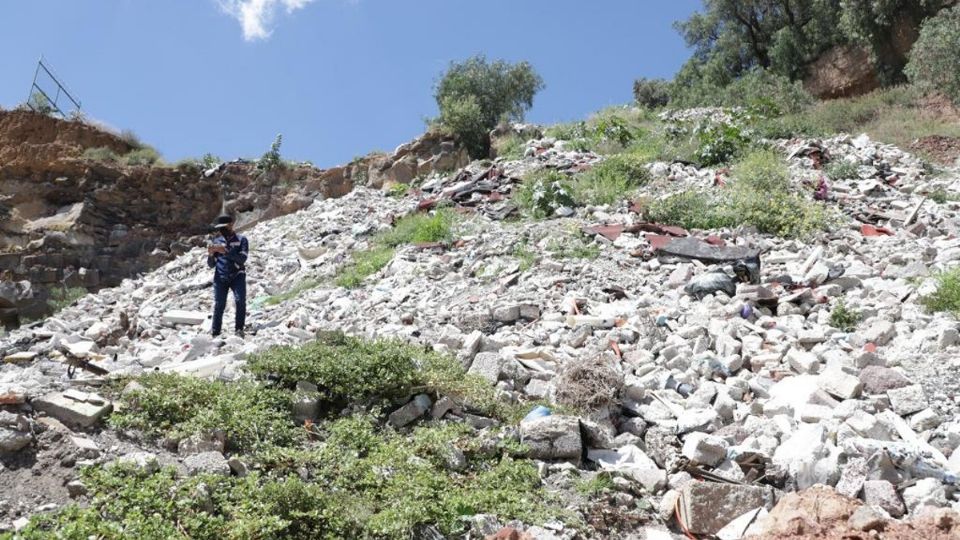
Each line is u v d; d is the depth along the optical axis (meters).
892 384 7.02
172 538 4.27
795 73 32.38
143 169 25.19
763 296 9.66
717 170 16.69
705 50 37.44
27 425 5.29
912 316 8.74
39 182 24.59
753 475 5.80
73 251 23.41
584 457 6.18
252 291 14.14
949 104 22.72
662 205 13.97
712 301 9.52
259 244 17.89
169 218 25.02
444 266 12.55
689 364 7.91
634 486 5.75
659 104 37.19
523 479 5.66
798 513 4.77
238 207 25.30
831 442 6.14
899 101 23.83
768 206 13.66
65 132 25.53
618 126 21.47
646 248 12.03
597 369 7.05
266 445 5.73
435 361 7.40
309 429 6.27
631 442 6.45
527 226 13.76
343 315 11.25
